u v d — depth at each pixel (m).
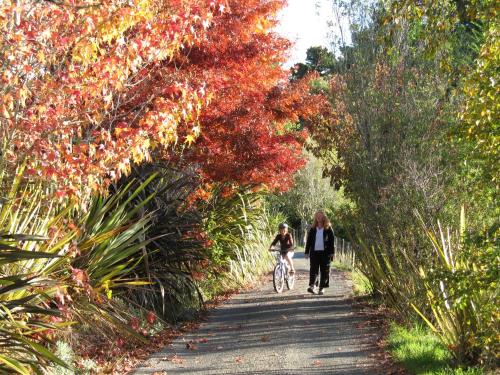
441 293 9.54
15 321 7.61
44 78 9.03
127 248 12.16
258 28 13.85
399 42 15.09
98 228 10.97
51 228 9.23
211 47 13.53
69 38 8.80
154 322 13.16
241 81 14.47
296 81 16.98
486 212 11.59
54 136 9.10
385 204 13.78
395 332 11.71
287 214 47.47
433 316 12.33
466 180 12.29
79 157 8.78
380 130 14.84
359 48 16.11
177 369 10.12
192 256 14.49
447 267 9.48
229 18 13.61
